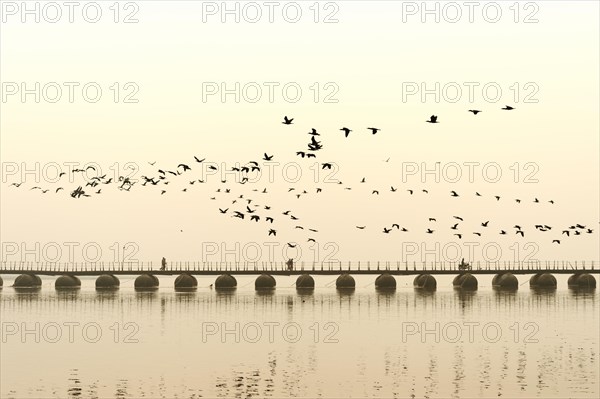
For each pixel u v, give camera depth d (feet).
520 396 161.58
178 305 368.89
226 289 487.20
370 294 455.22
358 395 163.22
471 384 173.06
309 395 163.12
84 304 373.81
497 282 495.82
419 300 404.36
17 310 341.82
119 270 488.02
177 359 206.49
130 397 161.58
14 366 195.93
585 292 474.90
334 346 230.07
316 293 466.70
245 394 163.84
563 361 201.26
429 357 208.95
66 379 179.11
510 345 231.09
